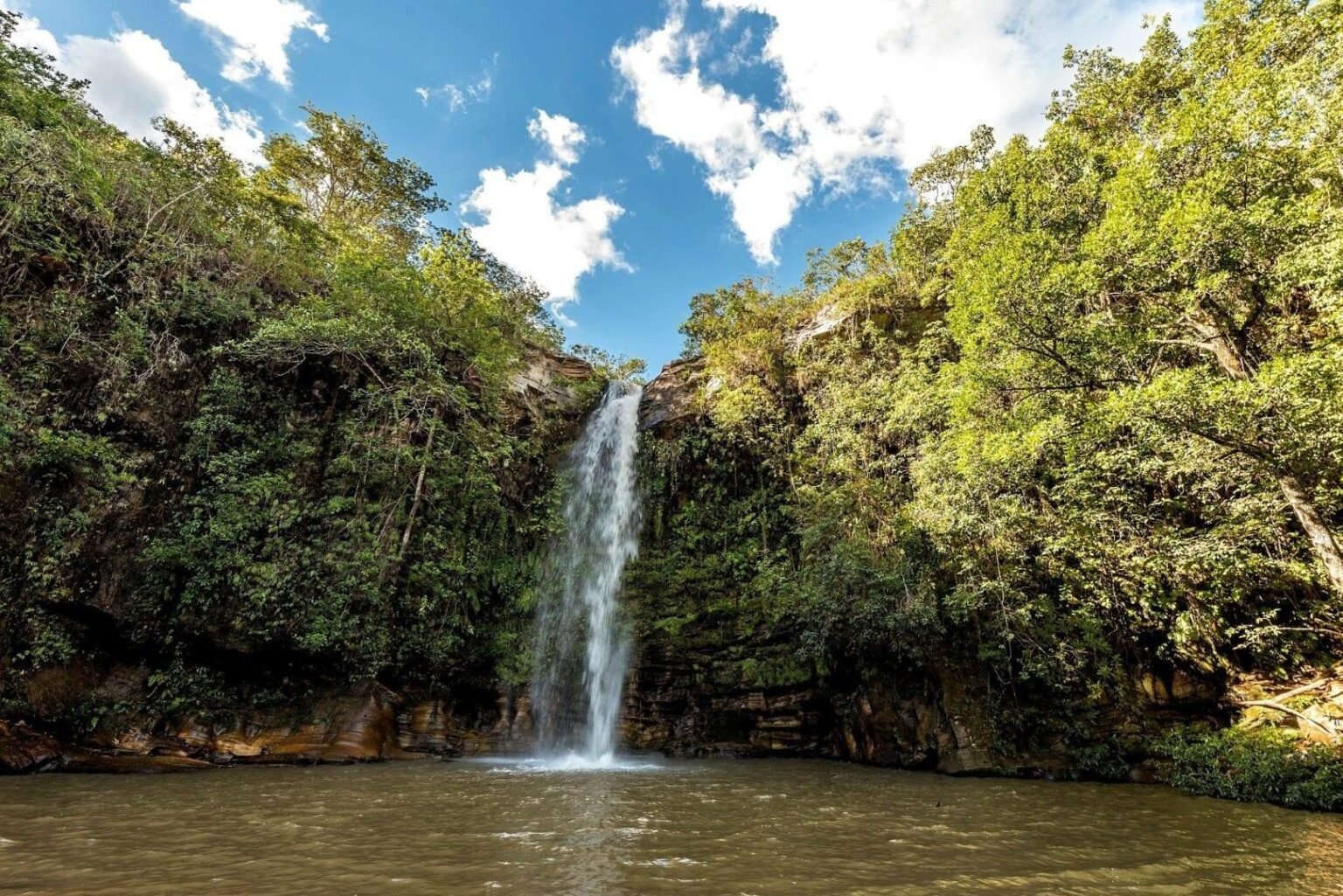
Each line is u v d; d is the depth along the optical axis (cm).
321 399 1695
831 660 1591
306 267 1852
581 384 2662
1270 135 1005
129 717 1173
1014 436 1177
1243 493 1150
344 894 434
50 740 1062
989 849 611
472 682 1639
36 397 1146
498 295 2436
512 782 1041
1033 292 1141
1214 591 1176
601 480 2420
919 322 2055
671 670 1772
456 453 1809
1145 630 1288
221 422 1416
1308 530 968
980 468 1265
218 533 1299
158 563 1262
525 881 473
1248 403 877
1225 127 1018
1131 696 1234
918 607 1338
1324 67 983
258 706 1318
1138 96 1778
